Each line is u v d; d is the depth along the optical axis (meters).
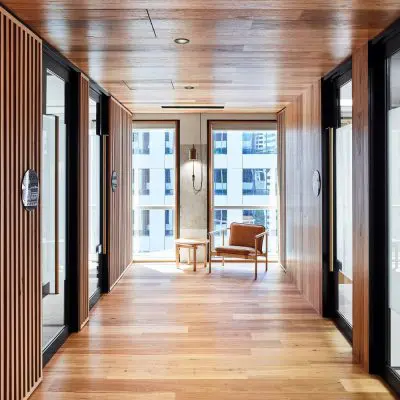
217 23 3.21
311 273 5.54
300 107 6.18
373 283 3.59
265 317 5.07
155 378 3.53
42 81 3.72
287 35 3.51
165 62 4.41
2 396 2.81
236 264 8.19
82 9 2.92
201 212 8.34
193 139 8.28
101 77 5.11
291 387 3.38
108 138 6.16
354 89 4.00
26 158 3.17
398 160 3.35
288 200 7.07
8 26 2.87
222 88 5.79
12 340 2.95
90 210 5.92
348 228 4.54
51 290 3.98
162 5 2.87
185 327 4.73
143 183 8.52
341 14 3.01
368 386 3.39
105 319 5.01
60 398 3.21
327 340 4.36
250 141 8.41
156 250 8.54
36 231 3.37
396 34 3.29
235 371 3.65
